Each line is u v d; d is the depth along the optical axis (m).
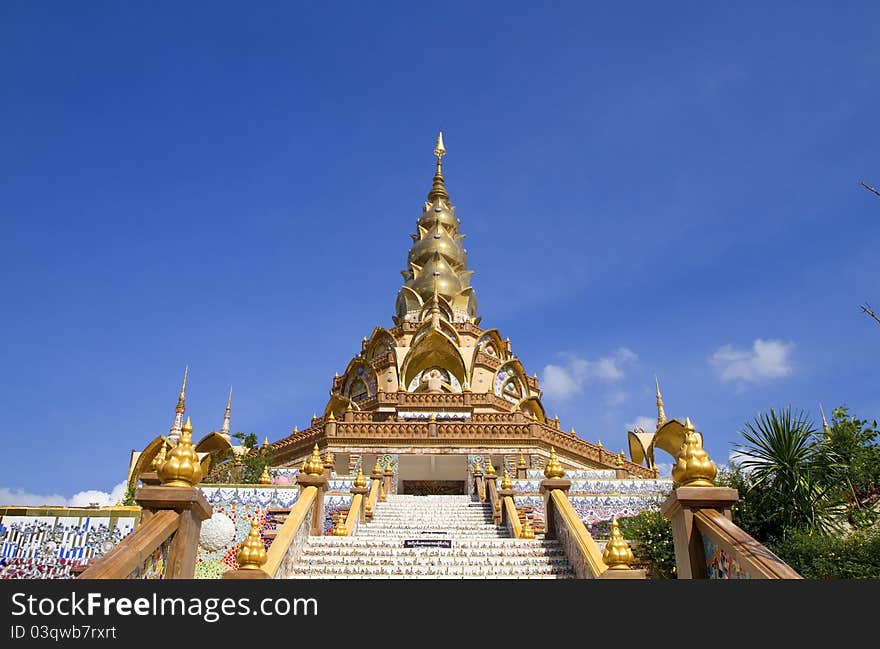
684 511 8.41
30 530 15.92
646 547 16.36
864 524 15.72
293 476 29.84
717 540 7.81
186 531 8.33
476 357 47.56
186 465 8.68
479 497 24.83
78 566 15.28
